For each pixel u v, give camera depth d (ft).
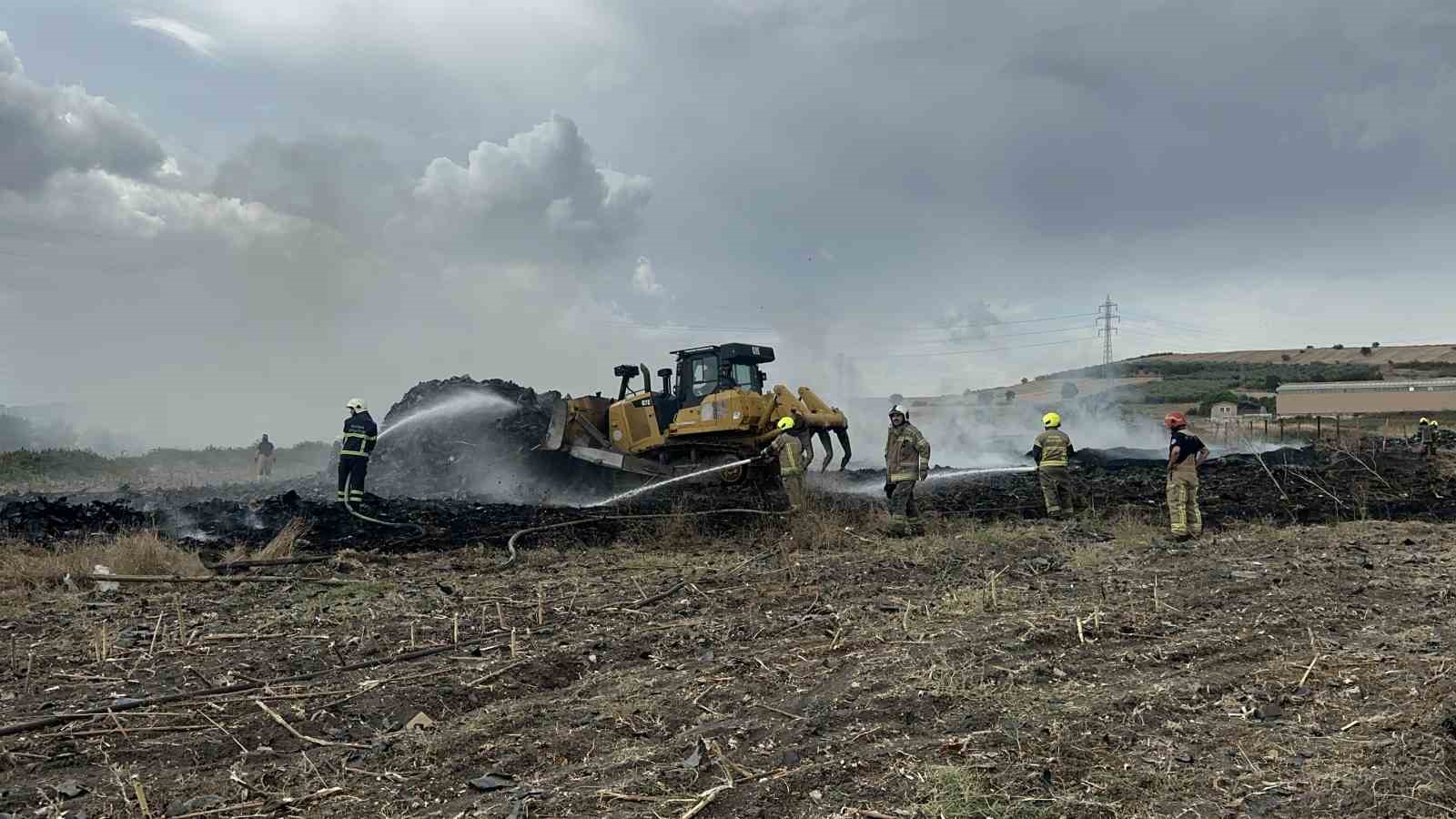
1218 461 88.63
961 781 15.83
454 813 15.64
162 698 21.21
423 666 23.97
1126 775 16.39
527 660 24.14
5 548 39.99
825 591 33.06
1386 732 18.08
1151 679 21.75
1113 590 31.81
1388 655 22.94
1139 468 86.79
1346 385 240.94
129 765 17.75
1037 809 15.14
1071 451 53.42
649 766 17.26
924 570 36.81
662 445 68.33
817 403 68.39
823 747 17.87
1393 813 14.76
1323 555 37.88
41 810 15.78
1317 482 65.57
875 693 20.72
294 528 45.24
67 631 28.07
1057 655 23.70
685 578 35.99
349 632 27.73
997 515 53.36
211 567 38.45
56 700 21.49
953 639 25.07
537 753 18.12
